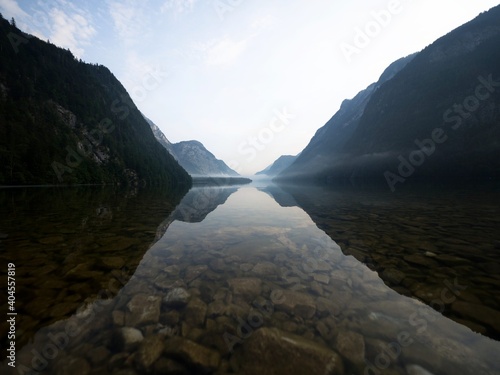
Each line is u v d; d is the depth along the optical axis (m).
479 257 5.29
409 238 7.05
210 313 3.21
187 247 6.51
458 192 21.98
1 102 55.34
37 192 26.48
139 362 2.33
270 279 4.38
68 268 4.75
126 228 8.75
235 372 2.27
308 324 3.00
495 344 2.58
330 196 24.81
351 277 4.45
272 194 32.59
